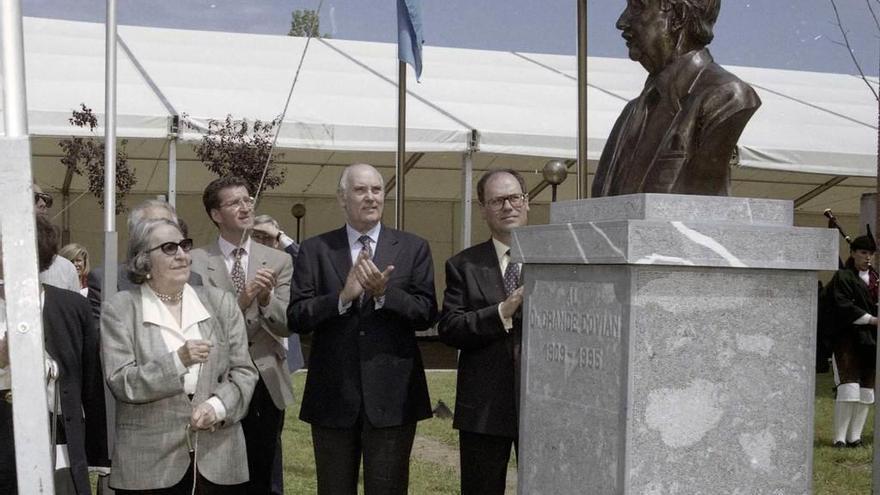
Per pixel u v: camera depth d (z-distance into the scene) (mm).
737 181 22641
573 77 22328
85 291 8789
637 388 3525
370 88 18781
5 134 3277
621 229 3523
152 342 4758
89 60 18219
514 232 4324
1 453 4332
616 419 3578
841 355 10266
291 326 5398
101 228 21297
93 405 4820
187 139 15266
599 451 3684
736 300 3629
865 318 10102
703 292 3592
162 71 18031
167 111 15422
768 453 3672
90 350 4801
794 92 23125
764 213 3742
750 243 3588
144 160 19344
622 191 4055
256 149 15359
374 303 5273
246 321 6133
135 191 21172
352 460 5355
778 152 17516
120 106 15477
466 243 16500
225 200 6383
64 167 19438
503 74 21938
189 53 20062
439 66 21766
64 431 4637
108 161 6469
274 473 6660
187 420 4742
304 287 5430
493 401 5180
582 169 5418
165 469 4695
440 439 10227
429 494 7789
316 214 23031
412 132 16172
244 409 4906
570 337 3908
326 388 5309
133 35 21250
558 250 3936
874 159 18031
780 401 3686
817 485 8578
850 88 24609
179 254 4840
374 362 5242
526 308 4262
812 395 3727
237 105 16391
